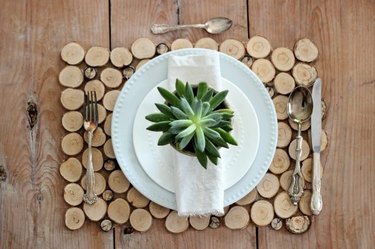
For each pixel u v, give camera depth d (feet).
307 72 3.82
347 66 3.86
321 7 3.88
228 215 3.71
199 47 3.80
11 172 3.71
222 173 3.54
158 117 3.20
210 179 3.52
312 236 3.75
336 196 3.78
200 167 3.52
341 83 3.85
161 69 3.68
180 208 3.51
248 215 3.73
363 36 3.89
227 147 3.20
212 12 3.87
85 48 3.80
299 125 3.74
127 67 3.77
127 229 3.70
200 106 3.09
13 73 3.77
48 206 3.70
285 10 3.89
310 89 3.82
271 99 3.74
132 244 3.69
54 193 3.71
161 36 3.83
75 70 3.76
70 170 3.70
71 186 3.69
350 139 3.82
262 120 3.69
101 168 3.72
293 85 3.81
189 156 3.48
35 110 3.75
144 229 3.69
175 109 3.10
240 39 3.85
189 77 3.59
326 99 3.84
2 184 3.69
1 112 3.74
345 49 3.87
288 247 3.74
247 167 3.61
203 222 3.71
